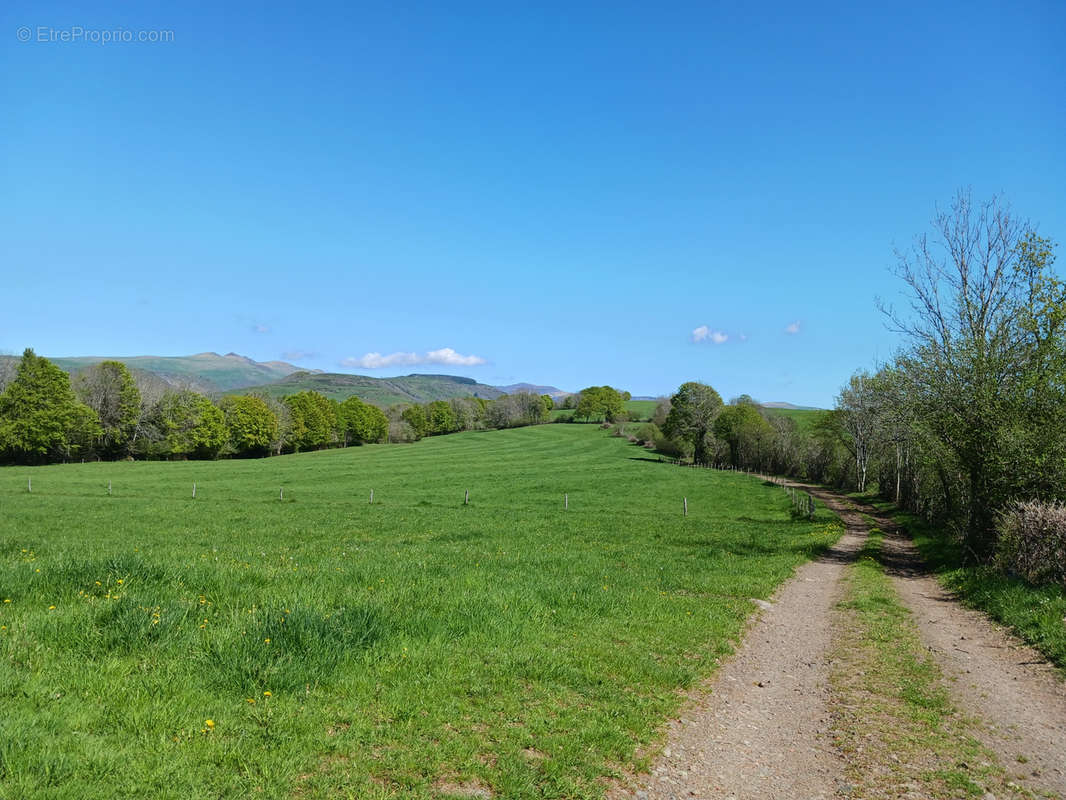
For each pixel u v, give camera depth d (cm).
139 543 2430
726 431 9550
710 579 1900
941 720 888
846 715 900
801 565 2411
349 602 1091
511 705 806
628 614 1341
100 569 1138
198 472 7706
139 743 614
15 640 795
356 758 645
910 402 2597
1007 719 898
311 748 646
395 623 1026
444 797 593
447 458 10231
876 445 5594
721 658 1150
